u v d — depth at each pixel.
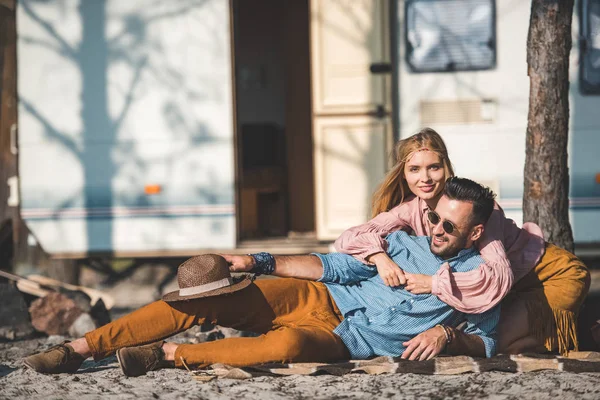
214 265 4.75
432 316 4.80
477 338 4.85
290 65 10.64
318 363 4.75
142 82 8.51
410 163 5.02
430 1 8.30
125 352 4.66
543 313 4.96
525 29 8.20
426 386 4.40
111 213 8.55
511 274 4.73
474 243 4.88
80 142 8.55
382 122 8.42
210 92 8.45
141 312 4.78
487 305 4.69
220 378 4.63
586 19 8.09
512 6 8.20
